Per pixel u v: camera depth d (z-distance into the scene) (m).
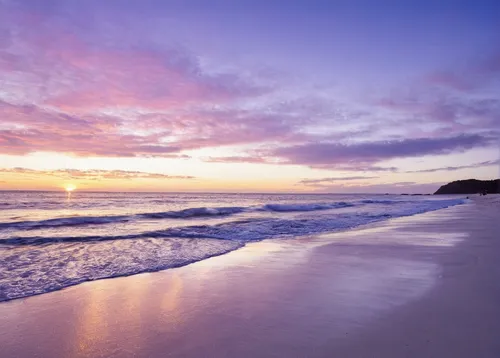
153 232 13.67
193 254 9.18
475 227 14.73
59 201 44.44
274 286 5.86
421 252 8.68
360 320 4.12
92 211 28.02
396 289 5.38
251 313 4.52
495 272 6.37
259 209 31.75
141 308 4.84
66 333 3.97
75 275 6.85
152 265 7.77
